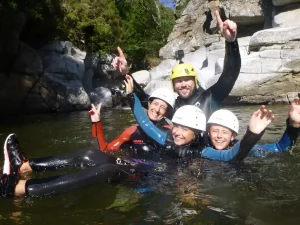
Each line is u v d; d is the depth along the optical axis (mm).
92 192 1358
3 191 1347
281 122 3121
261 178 1470
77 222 1097
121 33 9703
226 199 1250
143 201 1255
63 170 1618
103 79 8695
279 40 5207
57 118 4578
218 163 1639
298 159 1744
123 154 1886
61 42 7047
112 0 10281
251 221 1062
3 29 5039
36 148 2342
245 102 5258
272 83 5105
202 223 1057
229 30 1819
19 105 5473
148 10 12969
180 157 1721
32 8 5465
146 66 11547
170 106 2070
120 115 4676
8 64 5418
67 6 8023
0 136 3025
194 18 8570
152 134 1841
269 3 6418
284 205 1180
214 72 6070
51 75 6180
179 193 1327
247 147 1533
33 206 1243
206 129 1902
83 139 2643
